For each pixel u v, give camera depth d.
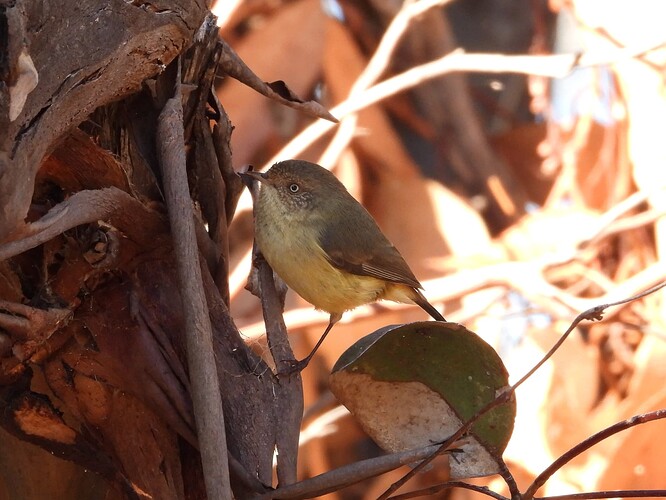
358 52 14.06
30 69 3.83
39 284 4.88
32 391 4.95
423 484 11.31
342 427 12.42
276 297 5.93
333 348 11.95
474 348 5.10
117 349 4.88
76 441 5.01
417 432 5.16
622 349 11.34
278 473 4.83
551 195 13.59
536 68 9.95
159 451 4.99
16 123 3.97
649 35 12.23
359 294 9.53
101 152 4.69
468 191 14.30
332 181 9.44
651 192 11.00
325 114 6.03
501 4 16.45
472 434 5.07
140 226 4.82
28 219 4.63
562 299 10.50
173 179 4.67
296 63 12.94
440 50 14.73
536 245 12.51
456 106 14.42
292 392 5.15
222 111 5.68
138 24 4.50
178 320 4.93
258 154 13.42
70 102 4.34
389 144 13.37
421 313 12.05
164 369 4.85
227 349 5.05
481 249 12.66
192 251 4.52
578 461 10.46
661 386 10.58
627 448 10.27
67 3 4.24
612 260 12.77
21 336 4.45
